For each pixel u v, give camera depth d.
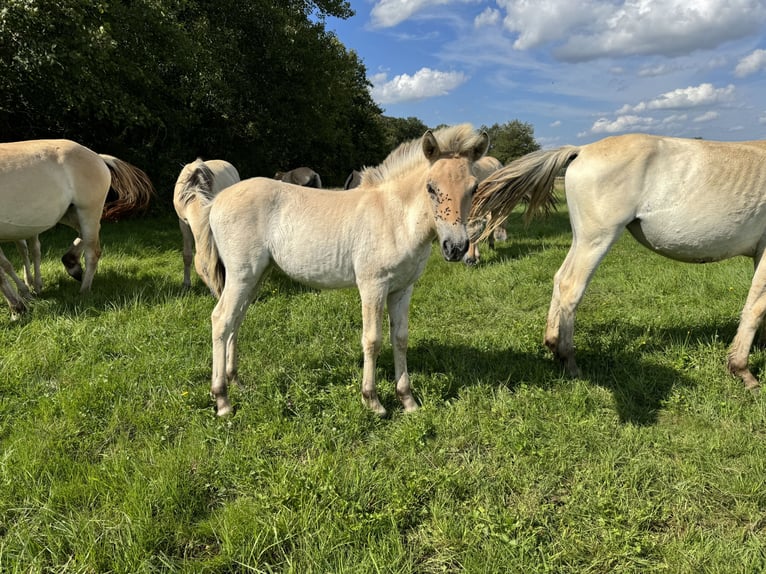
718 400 3.30
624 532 2.21
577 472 2.63
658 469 2.65
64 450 2.75
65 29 8.05
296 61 16.28
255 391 3.43
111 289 5.72
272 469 2.63
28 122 11.27
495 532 2.22
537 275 6.61
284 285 5.98
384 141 37.12
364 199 3.07
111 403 3.22
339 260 3.08
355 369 3.82
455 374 3.76
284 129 17.28
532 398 3.36
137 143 13.44
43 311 4.71
